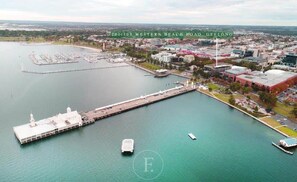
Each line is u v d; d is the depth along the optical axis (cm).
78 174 17112
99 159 18800
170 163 18562
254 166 18425
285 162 18925
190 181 16762
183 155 19588
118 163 18388
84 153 19488
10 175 16912
